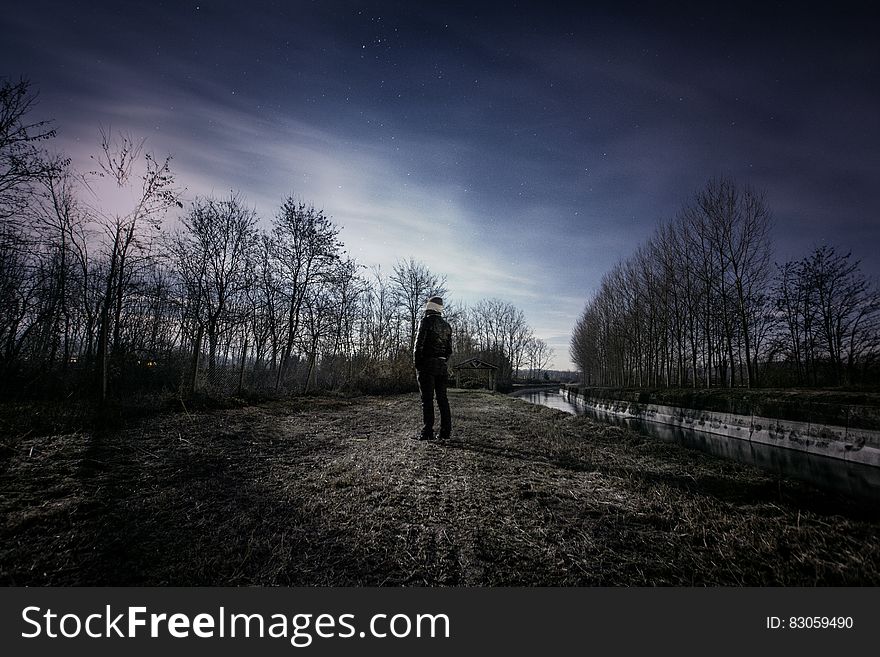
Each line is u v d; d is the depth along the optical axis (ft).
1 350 31.17
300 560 8.02
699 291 86.02
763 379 77.77
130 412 26.55
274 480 13.56
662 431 56.54
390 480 13.19
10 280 32.42
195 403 31.99
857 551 7.88
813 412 39.65
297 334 59.62
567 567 7.63
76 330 37.01
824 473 29.12
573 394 156.25
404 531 9.29
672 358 99.45
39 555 8.10
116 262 31.32
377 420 30.48
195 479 13.67
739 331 75.72
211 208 47.96
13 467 14.11
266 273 55.57
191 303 46.98
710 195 80.02
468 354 161.27
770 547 8.03
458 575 7.46
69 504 10.82
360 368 76.64
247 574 7.52
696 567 7.50
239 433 22.63
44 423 21.13
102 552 8.28
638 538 8.74
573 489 12.23
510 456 16.90
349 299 70.44
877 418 33.19
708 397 57.11
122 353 36.88
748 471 14.48
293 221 57.52
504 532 9.17
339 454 17.93
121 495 11.84
